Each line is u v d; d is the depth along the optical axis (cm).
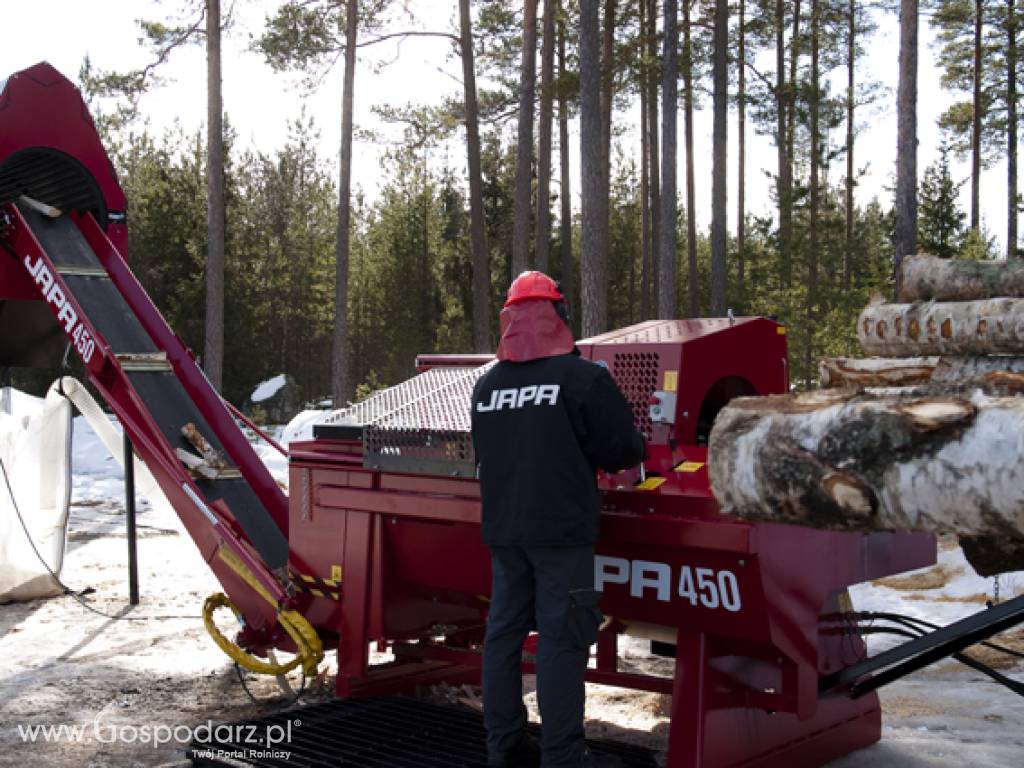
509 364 348
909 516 239
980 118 3303
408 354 3600
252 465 595
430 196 3791
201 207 3388
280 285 3894
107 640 633
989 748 416
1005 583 695
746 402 287
